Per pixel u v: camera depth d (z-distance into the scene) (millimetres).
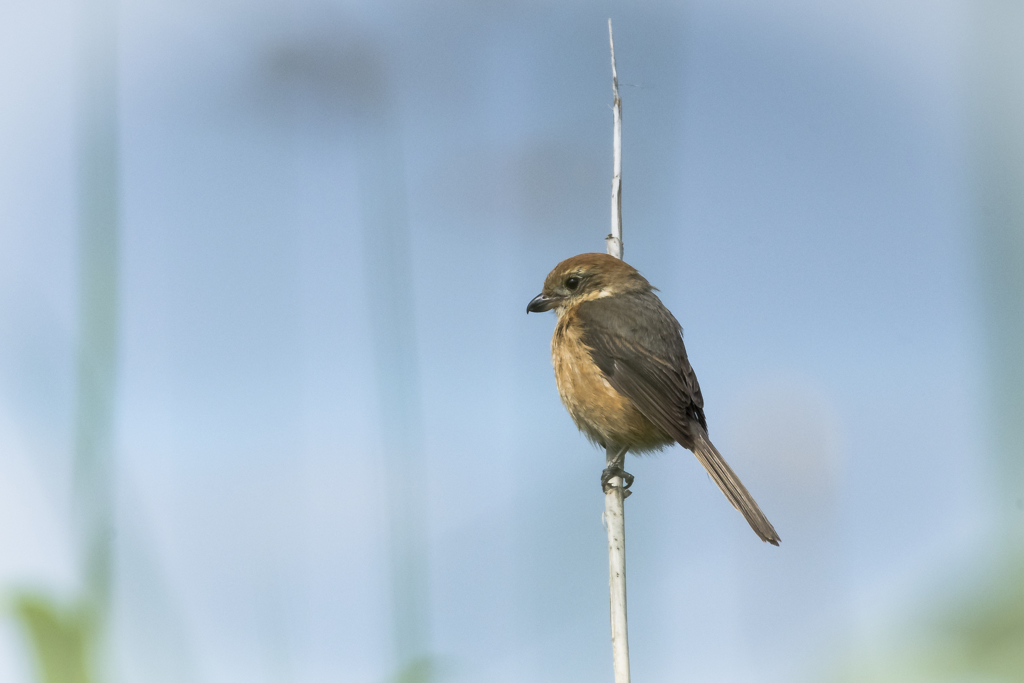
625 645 7184
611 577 7348
